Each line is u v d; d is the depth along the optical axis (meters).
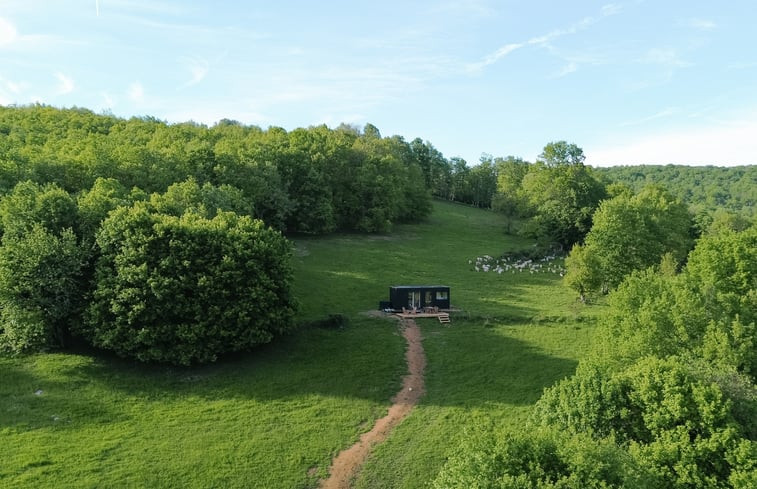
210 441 40.09
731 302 44.25
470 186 172.12
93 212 55.56
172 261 51.59
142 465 36.59
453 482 24.86
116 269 51.47
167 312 50.53
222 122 160.00
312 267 82.06
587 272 70.38
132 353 49.47
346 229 112.25
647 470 24.98
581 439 24.86
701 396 28.48
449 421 43.62
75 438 39.16
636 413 30.38
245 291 53.06
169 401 45.53
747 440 26.34
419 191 130.25
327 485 35.78
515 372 51.91
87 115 125.19
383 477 36.62
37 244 49.50
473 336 60.00
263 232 57.34
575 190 113.94
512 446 24.31
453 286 78.50
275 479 36.09
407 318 64.38
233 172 91.12
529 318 64.62
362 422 43.72
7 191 59.56
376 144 133.75
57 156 74.44
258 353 54.53
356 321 62.50
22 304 49.06
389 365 53.12
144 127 121.06
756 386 33.78
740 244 51.56
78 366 48.88
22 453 36.66
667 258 73.44
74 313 51.16
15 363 48.47
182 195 68.50
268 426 42.53
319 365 52.81
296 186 103.38
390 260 90.38
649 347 40.28
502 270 89.75
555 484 22.11
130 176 77.38
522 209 123.31
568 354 55.59
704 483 26.22
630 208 80.12
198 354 50.19
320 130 137.00
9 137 86.56
